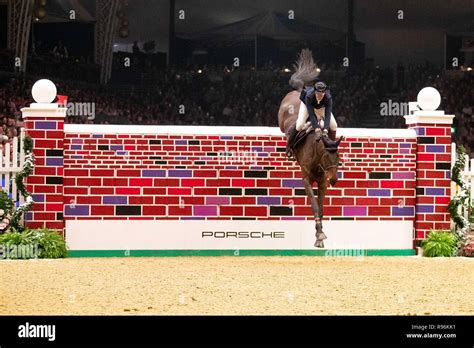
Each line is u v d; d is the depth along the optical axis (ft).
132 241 54.29
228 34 140.36
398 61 142.41
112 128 54.29
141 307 34.27
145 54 140.87
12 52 117.60
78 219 53.93
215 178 54.90
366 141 56.18
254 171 55.16
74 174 53.93
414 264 49.88
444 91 129.70
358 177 56.03
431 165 56.44
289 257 53.93
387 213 56.29
